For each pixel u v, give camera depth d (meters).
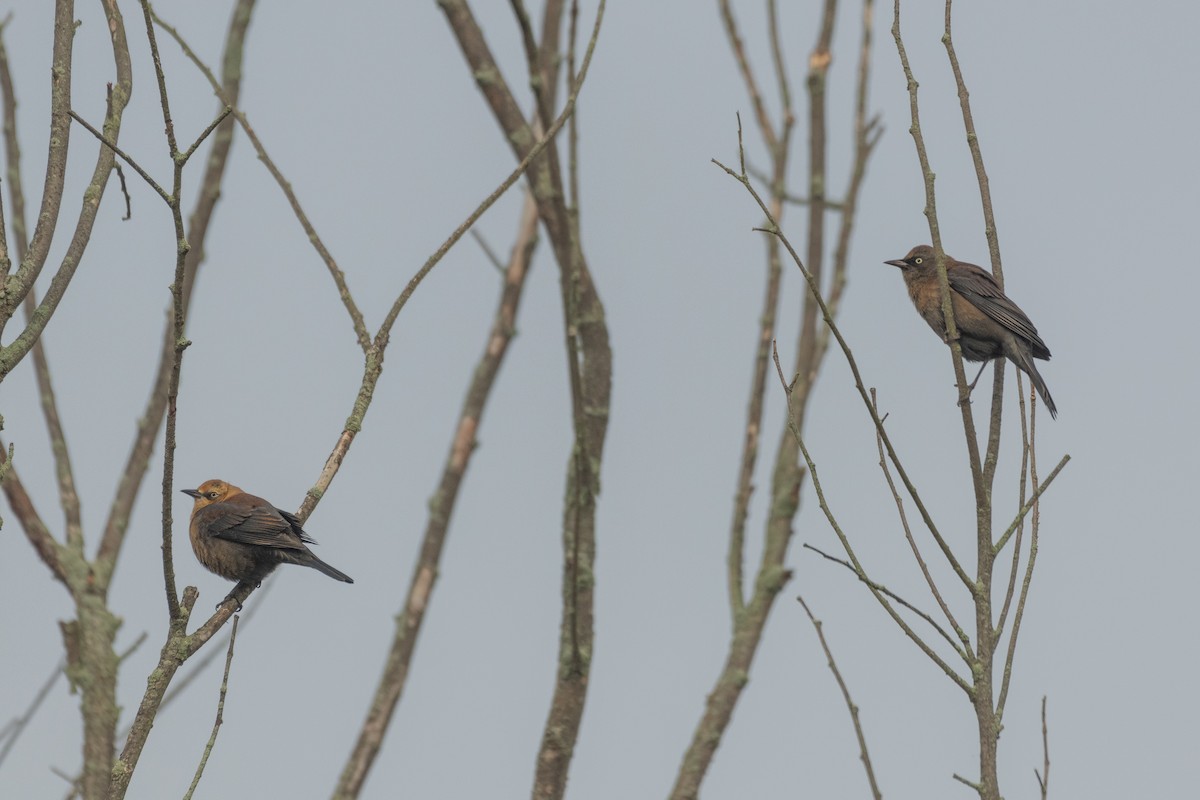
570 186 11.94
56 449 12.90
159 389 14.41
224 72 15.23
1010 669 8.61
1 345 8.95
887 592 8.70
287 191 11.95
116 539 13.66
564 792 11.58
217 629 9.57
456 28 12.90
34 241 9.20
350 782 14.72
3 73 13.41
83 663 10.59
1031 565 8.99
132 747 8.90
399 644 15.52
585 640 11.80
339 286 11.67
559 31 14.76
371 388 10.82
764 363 13.11
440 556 15.92
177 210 8.38
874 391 8.90
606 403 12.72
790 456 12.70
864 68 14.17
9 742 9.89
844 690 8.78
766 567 12.16
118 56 10.34
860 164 13.91
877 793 8.47
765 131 14.97
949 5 10.62
